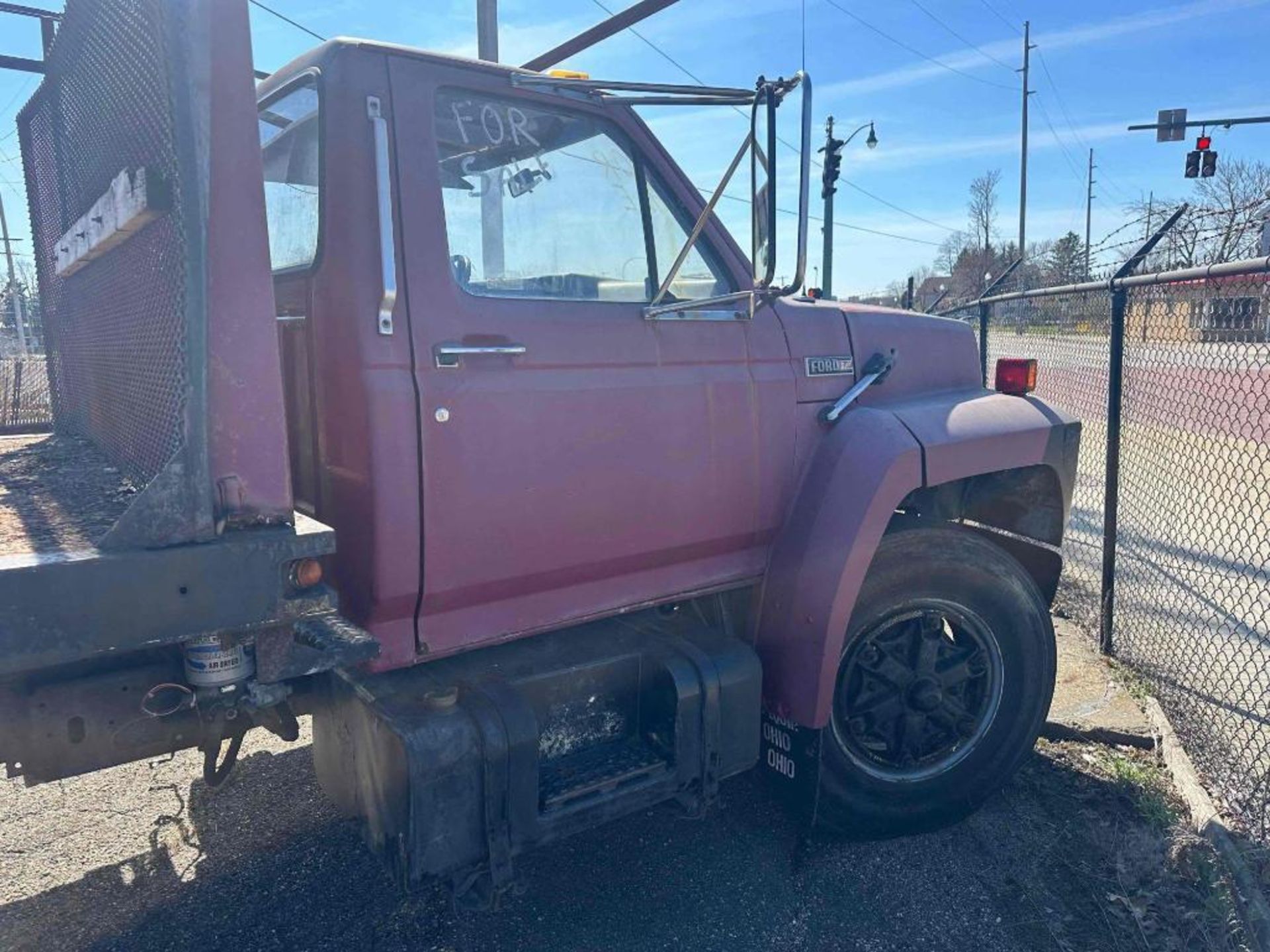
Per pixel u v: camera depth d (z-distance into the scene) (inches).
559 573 101.3
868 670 126.3
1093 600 220.7
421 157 92.0
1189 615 209.6
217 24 69.5
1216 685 171.3
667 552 110.5
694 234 103.0
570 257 106.3
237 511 72.7
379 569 88.0
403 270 89.5
